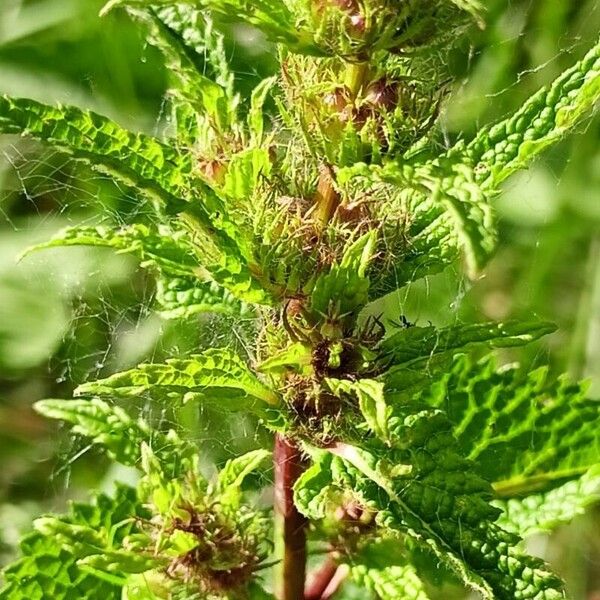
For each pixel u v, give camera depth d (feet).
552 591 0.84
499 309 1.50
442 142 1.43
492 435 1.07
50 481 1.44
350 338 0.88
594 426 1.07
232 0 0.82
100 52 1.50
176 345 1.35
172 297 0.96
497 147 0.89
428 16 0.82
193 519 0.92
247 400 0.90
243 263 0.87
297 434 0.91
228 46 1.30
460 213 0.76
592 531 1.37
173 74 1.00
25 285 1.51
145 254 0.90
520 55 1.49
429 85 0.86
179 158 0.89
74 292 1.51
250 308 0.95
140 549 0.93
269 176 0.87
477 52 1.49
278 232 0.86
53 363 1.50
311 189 0.88
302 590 0.97
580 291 1.48
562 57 1.49
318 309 0.87
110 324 1.50
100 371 1.49
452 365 1.07
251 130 0.89
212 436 1.26
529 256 1.51
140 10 0.94
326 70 0.85
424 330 0.91
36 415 1.48
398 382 0.89
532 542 1.38
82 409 0.97
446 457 0.88
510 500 1.07
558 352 1.46
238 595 0.94
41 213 1.52
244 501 1.06
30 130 0.85
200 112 0.90
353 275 0.86
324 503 0.89
